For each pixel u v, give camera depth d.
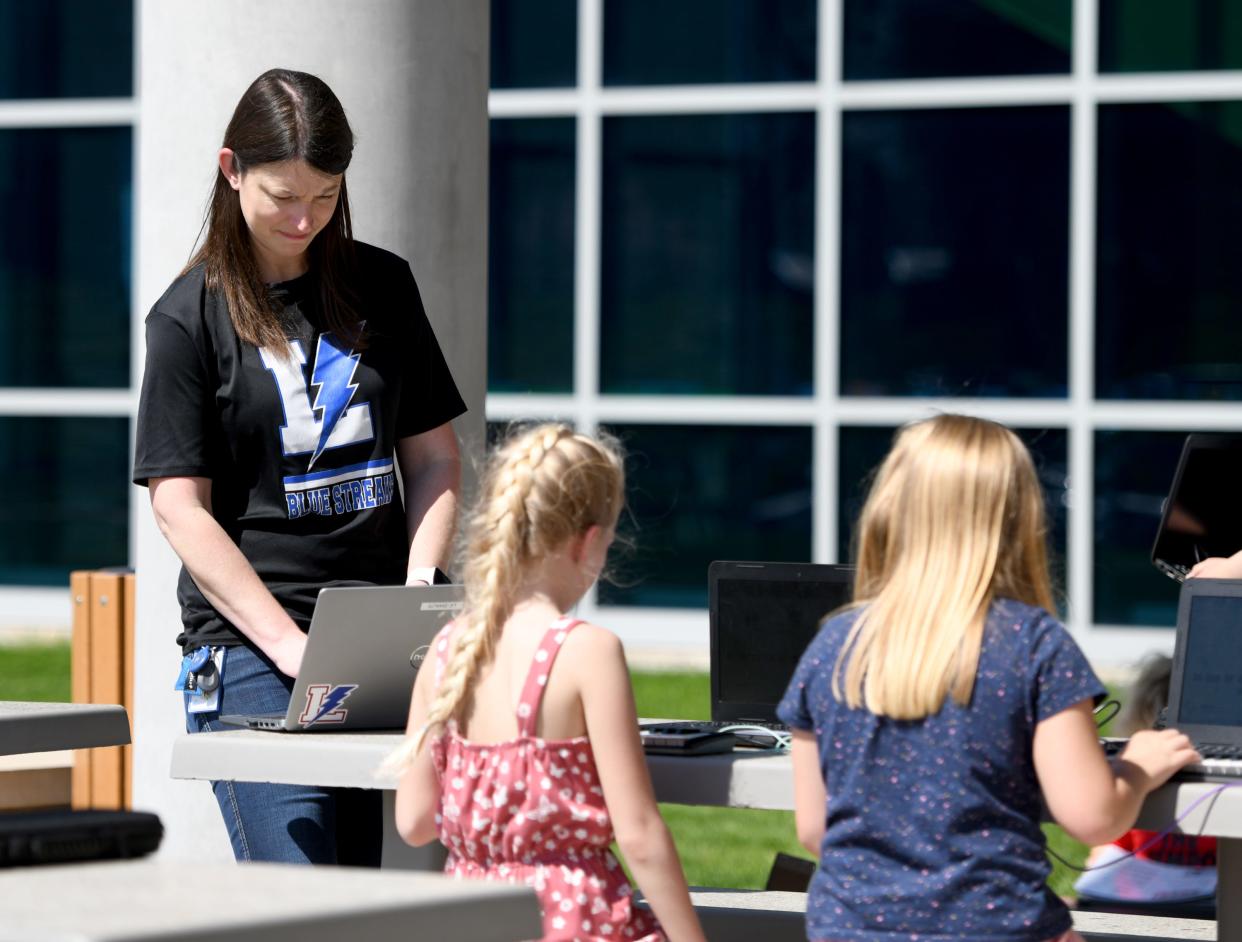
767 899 9.60
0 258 26.16
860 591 6.31
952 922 5.75
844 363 23.28
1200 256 22.19
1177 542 8.54
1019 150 22.67
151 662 10.00
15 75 26.09
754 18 23.52
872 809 5.91
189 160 9.93
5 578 26.25
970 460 6.09
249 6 9.83
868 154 23.17
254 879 3.91
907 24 23.03
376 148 9.91
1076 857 13.40
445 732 6.48
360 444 7.88
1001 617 5.93
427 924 3.69
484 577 6.51
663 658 23.34
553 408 24.17
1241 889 6.56
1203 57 22.12
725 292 23.64
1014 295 22.69
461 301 10.27
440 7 10.09
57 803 10.25
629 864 6.27
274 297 7.80
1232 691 7.12
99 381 25.88
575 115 24.05
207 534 7.54
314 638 7.09
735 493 23.69
